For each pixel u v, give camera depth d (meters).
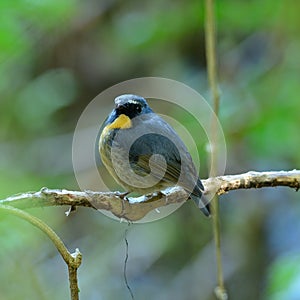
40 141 14.16
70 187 12.86
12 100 14.23
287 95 12.40
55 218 9.52
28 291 8.94
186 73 14.13
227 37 14.46
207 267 13.48
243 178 6.65
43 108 14.41
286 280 8.70
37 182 9.59
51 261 12.05
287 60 13.12
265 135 12.05
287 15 12.98
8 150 13.85
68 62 14.57
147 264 13.59
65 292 11.88
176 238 13.81
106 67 14.67
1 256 8.46
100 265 13.37
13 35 11.95
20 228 7.98
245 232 13.79
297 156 12.24
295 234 13.67
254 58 14.11
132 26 14.19
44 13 12.31
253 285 13.33
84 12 14.34
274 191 13.98
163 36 13.95
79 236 13.72
